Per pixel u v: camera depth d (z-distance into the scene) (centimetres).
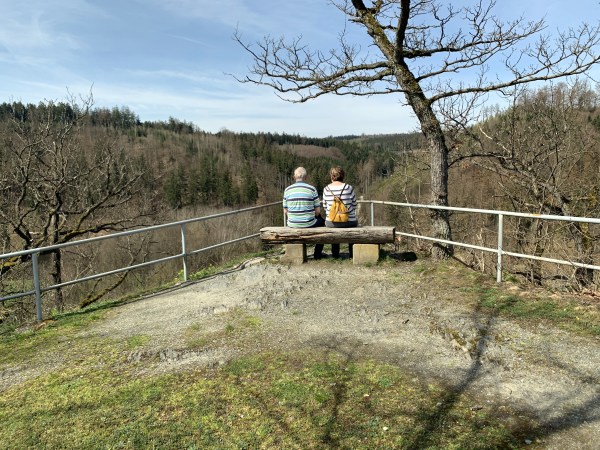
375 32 756
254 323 529
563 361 402
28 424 345
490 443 298
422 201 1205
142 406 362
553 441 297
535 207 997
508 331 469
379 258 759
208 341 484
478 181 1310
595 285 698
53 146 1304
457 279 645
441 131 754
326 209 761
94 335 523
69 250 1480
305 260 782
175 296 660
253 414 343
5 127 1263
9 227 1259
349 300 593
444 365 408
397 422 325
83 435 327
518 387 366
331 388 374
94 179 1414
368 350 445
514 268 961
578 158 1032
